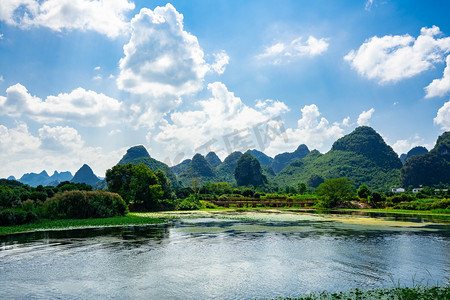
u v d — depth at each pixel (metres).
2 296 13.66
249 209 92.94
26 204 44.78
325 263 19.98
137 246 25.44
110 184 78.38
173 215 61.75
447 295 13.27
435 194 148.88
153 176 79.12
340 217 59.25
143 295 13.84
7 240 28.02
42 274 17.05
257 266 19.16
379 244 26.97
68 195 48.44
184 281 15.98
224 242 27.69
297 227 40.12
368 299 13.02
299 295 13.84
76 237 30.00
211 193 126.50
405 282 15.91
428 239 29.83
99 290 14.50
